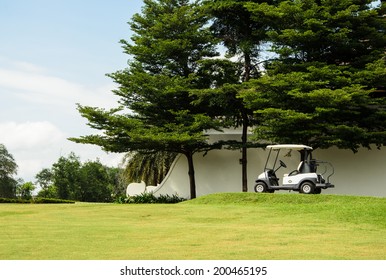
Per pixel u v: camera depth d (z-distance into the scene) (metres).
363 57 23.70
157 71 26.84
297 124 22.69
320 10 24.11
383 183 25.53
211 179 27.44
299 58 24.81
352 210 15.86
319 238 11.82
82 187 49.75
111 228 13.49
